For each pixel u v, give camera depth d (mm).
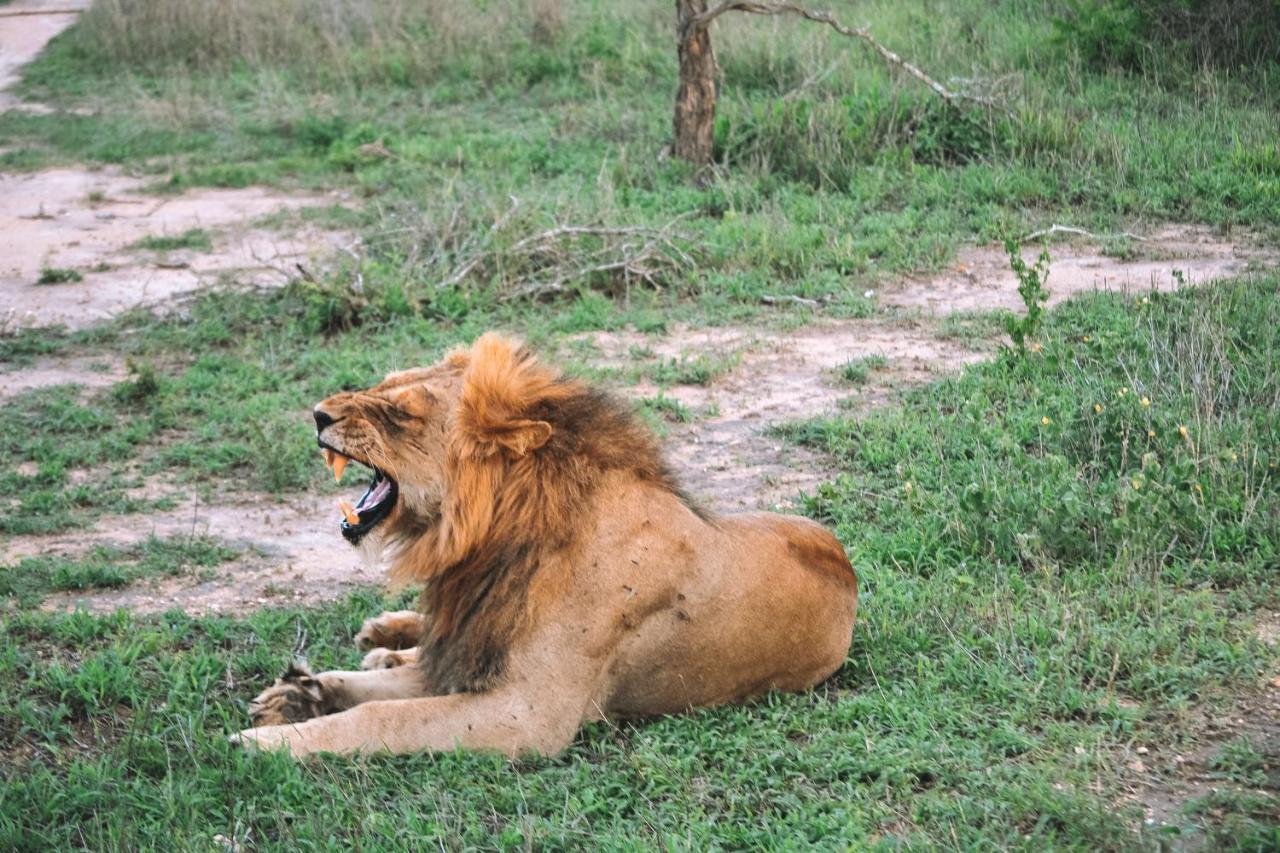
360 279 16781
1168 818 6309
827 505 10859
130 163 27016
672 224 18828
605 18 33312
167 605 9602
